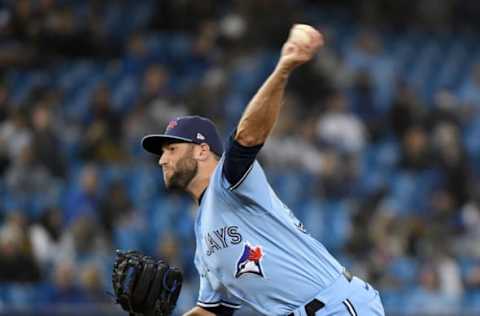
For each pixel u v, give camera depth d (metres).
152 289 20.48
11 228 42.81
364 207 51.69
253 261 20.25
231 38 64.31
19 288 41.97
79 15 67.44
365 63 68.25
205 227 20.59
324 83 60.06
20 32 62.75
